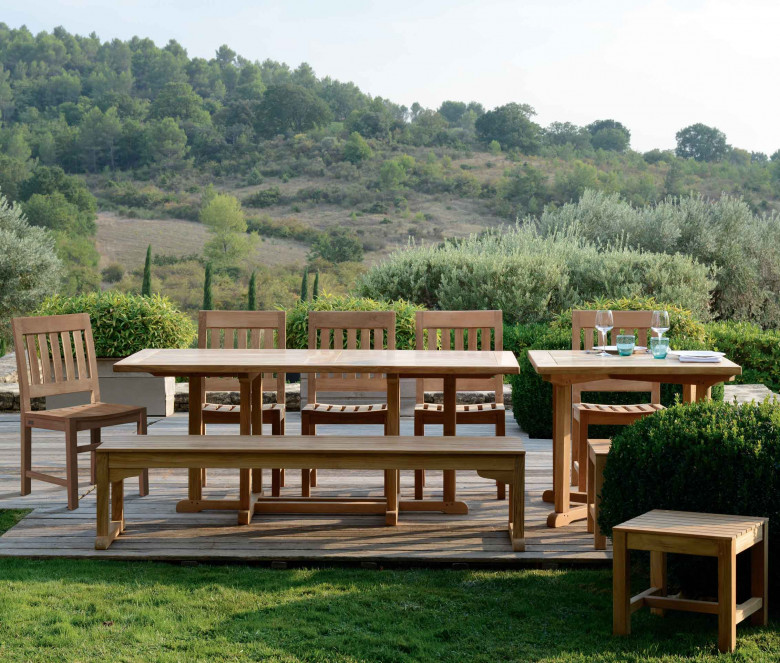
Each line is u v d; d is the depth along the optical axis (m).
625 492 3.49
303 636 3.04
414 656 2.88
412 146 81.88
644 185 57.66
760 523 3.14
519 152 80.06
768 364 9.01
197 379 4.68
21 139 76.94
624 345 4.47
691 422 3.49
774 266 16.12
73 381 5.17
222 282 48.69
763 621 3.22
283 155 79.88
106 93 99.38
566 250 13.35
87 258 51.22
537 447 6.34
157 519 4.54
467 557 3.89
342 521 4.52
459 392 7.84
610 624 3.20
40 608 3.25
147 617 3.19
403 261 12.68
